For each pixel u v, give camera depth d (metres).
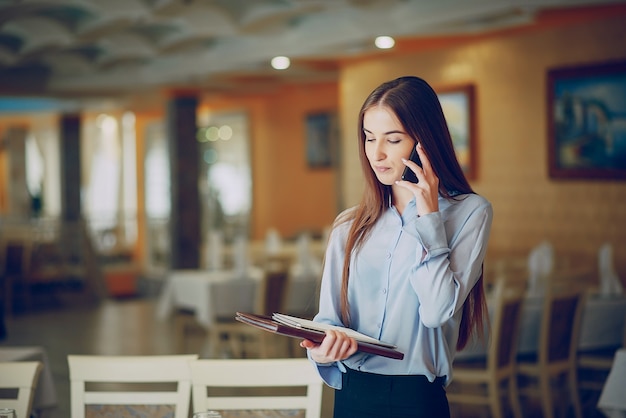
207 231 16.77
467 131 9.76
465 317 2.28
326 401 6.34
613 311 6.16
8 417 2.42
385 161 2.16
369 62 10.99
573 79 8.50
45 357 4.50
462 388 6.80
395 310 2.17
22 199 20.52
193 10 8.61
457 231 2.15
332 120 13.90
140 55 10.45
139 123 18.72
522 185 9.22
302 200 14.73
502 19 8.30
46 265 14.85
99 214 18.67
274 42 9.81
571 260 8.68
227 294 8.05
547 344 5.59
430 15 7.91
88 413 2.94
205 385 2.87
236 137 16.17
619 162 8.09
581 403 6.30
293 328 2.00
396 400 2.16
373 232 2.23
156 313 12.06
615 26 8.12
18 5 7.64
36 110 16.50
